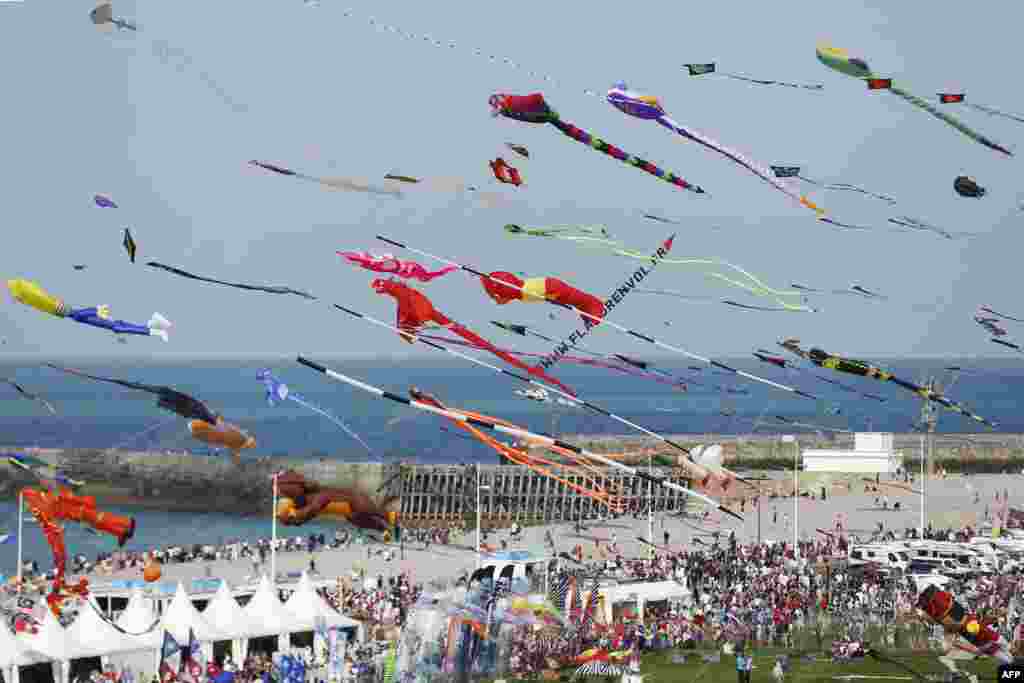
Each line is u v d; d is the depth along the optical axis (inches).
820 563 3927.2
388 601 3184.1
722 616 3097.9
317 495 1090.1
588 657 2650.1
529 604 2628.0
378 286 1467.8
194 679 2346.2
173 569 4050.2
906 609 3154.5
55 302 1151.6
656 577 3592.5
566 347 1630.2
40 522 1759.4
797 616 3203.7
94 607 2527.1
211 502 5078.7
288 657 2471.7
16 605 3053.6
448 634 2479.1
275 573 3831.2
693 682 2647.6
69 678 2380.7
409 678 2465.6
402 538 4613.7
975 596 3282.5
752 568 3823.8
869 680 2610.7
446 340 1550.2
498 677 2532.0
